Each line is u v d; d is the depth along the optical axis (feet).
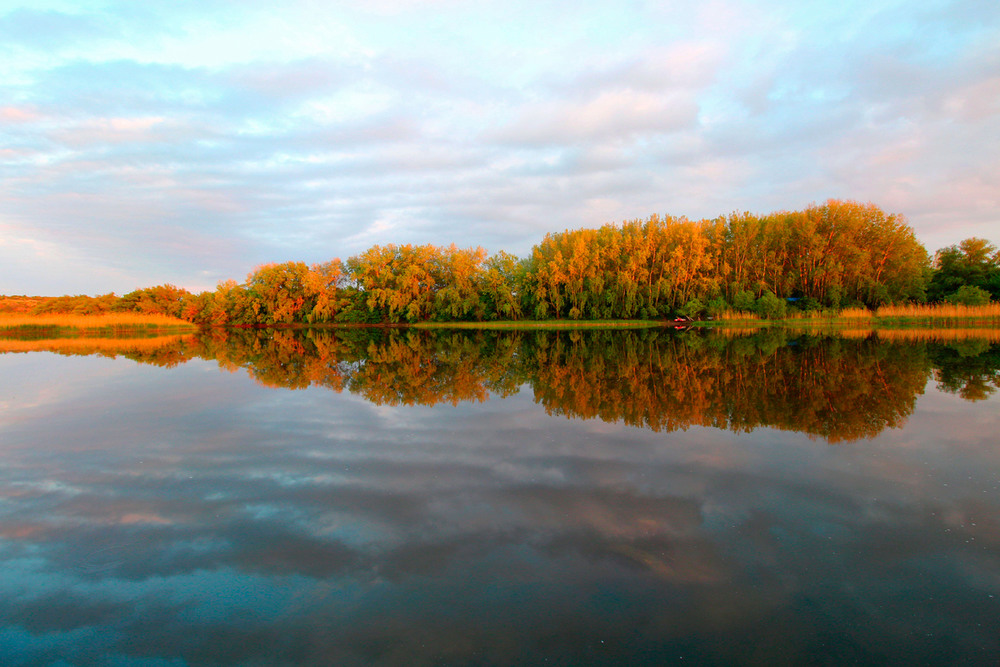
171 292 301.02
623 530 17.69
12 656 11.99
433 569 15.46
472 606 13.64
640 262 199.00
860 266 182.50
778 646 11.95
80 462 26.07
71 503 20.83
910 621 12.73
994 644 11.89
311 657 11.87
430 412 37.06
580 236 211.61
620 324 192.13
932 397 38.34
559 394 43.52
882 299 182.60
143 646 12.33
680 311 191.01
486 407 38.65
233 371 63.16
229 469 24.81
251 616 13.41
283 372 61.87
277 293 247.70
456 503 20.30
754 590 14.08
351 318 241.55
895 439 27.55
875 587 14.10
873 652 11.69
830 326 148.77
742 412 34.86
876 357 63.93
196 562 16.08
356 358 80.38
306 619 13.24
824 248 193.26
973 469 22.75
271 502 20.70
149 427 33.24
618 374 54.80
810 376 49.52
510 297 217.15
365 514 19.42
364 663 11.64
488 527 18.13
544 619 13.06
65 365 70.54
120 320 181.37
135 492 21.95
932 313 149.59
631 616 13.11
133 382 53.52
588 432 30.63
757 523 17.98
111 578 15.24
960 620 12.73
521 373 57.77
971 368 52.65
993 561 15.23
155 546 17.15
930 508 18.88
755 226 199.52
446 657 11.76
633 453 26.21
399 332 177.78
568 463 24.88
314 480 23.13
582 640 12.25
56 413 37.78
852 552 15.89
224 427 33.12
